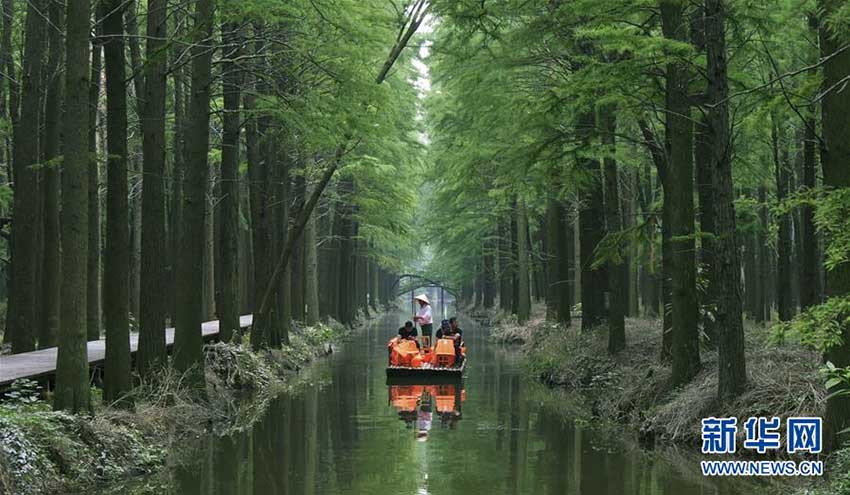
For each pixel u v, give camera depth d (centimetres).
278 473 1090
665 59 1162
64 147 1091
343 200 3619
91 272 2088
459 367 2316
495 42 1925
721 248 1216
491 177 2492
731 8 1210
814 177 1602
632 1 1220
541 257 3997
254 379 1944
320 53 1592
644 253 1866
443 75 2205
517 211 3797
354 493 976
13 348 1747
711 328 1661
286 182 2733
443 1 1538
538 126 1552
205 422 1459
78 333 1102
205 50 1574
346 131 1614
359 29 1506
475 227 4612
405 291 9988
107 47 1297
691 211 1436
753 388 1206
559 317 2788
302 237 3356
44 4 1766
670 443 1270
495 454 1216
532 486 1015
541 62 1831
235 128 2094
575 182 1698
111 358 1284
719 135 1190
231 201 2103
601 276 2356
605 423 1491
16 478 890
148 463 1116
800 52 1488
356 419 1552
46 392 1255
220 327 2097
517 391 1977
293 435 1378
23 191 1767
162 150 1459
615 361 1948
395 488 1004
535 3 1486
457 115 2567
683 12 1357
